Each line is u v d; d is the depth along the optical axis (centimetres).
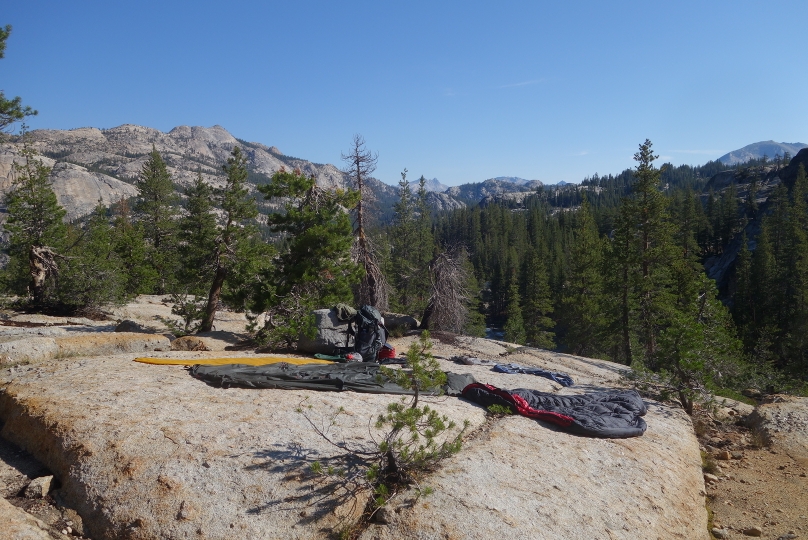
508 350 1416
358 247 1892
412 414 504
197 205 2347
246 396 710
